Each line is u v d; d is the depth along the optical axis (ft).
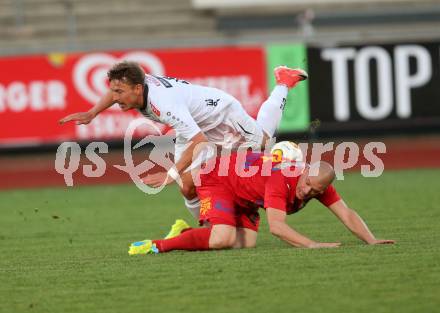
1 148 187.42
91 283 74.23
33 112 187.32
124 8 253.85
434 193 136.98
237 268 77.30
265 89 191.01
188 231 88.33
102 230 111.65
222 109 91.30
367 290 67.41
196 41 200.03
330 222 109.50
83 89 188.03
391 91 193.06
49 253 93.97
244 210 89.61
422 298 64.59
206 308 63.72
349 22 251.80
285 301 64.90
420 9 253.03
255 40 205.16
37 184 175.01
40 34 247.29
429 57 193.26
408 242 89.25
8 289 73.20
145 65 189.98
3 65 186.70
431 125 193.77
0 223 121.80
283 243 92.84
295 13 253.44
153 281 73.67
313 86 191.21
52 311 64.69
